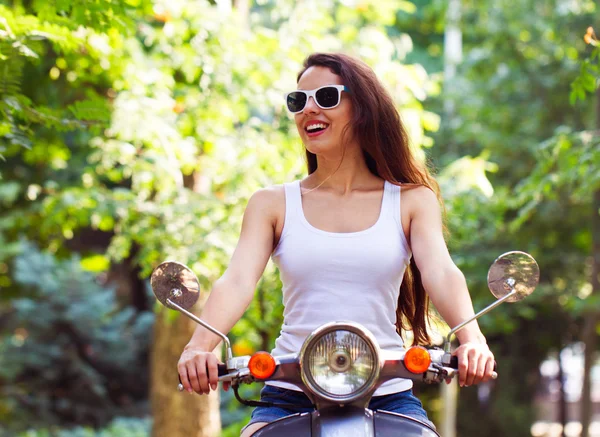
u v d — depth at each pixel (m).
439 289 2.79
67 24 4.68
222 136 7.18
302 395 2.88
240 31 7.14
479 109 13.19
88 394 15.11
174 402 7.71
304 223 2.92
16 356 14.61
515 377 14.95
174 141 6.59
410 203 2.96
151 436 7.86
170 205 7.01
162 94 6.78
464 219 8.03
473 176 8.09
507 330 12.12
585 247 12.95
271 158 7.03
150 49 7.53
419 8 16.20
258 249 2.93
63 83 7.36
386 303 2.87
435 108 14.12
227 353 2.59
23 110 4.38
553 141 6.73
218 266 6.71
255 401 2.83
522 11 12.99
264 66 7.16
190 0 7.11
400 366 2.49
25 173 9.69
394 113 3.12
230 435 9.92
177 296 2.60
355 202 2.98
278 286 6.49
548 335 14.74
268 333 7.52
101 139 7.47
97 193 7.36
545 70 13.10
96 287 15.68
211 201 7.00
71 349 15.04
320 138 3.03
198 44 7.01
